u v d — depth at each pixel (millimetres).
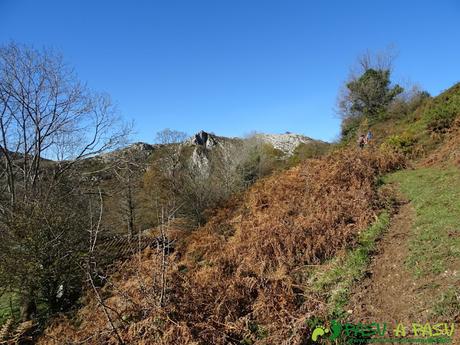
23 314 9844
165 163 26984
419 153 13211
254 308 5867
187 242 11625
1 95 14180
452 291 4633
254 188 15141
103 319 6754
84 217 11336
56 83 15812
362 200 8867
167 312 5773
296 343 4770
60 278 9719
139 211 24047
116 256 10773
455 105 14070
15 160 15758
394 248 6504
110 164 18344
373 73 25891
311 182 11531
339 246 7262
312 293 5918
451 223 6539
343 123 26797
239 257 8070
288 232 8055
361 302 5250
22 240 9469
